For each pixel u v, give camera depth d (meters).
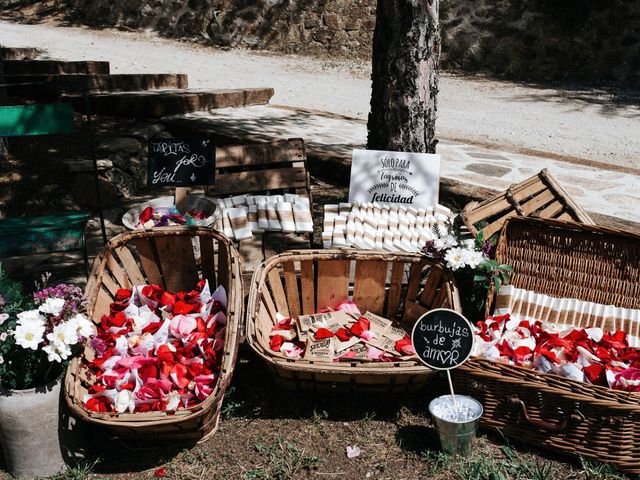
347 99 9.74
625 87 11.03
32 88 8.12
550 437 2.96
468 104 9.94
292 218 4.27
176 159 3.97
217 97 8.10
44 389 2.79
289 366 2.95
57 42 12.41
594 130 8.77
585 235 3.62
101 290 3.44
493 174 6.14
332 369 2.93
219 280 3.67
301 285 3.72
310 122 7.83
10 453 2.83
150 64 11.27
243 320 3.59
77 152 6.29
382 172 4.31
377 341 3.39
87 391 2.97
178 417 2.69
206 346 3.20
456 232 3.60
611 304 3.57
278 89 10.18
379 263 3.64
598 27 11.14
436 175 4.29
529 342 3.22
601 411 2.81
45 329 2.77
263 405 3.29
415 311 3.62
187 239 3.71
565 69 11.45
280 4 12.69
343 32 12.52
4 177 5.74
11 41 12.15
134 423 2.67
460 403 3.01
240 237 4.10
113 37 13.26
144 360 3.09
